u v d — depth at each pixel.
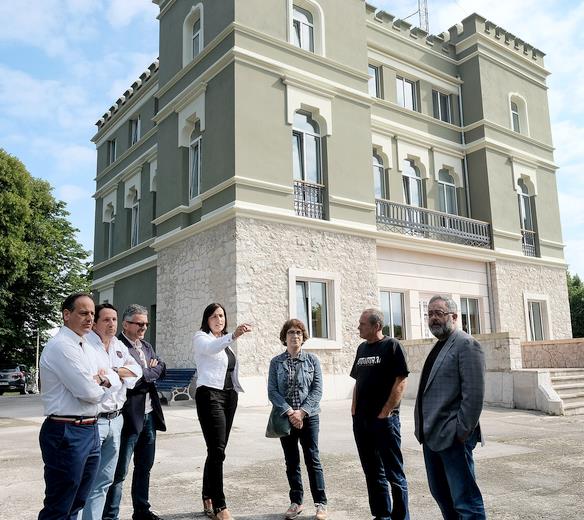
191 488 6.11
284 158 15.11
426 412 4.16
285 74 15.46
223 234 14.41
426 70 21.25
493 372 13.59
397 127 19.61
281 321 14.24
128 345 5.20
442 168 21.17
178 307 16.31
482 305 20.12
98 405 3.87
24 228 29.88
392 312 17.58
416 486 6.23
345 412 12.35
